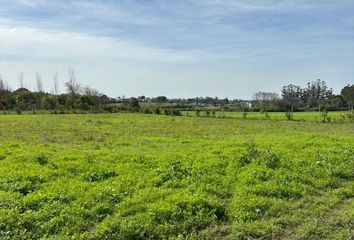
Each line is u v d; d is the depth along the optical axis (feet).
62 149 50.42
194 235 22.98
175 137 72.23
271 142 55.62
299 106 234.79
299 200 29.58
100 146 56.59
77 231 22.68
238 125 116.57
